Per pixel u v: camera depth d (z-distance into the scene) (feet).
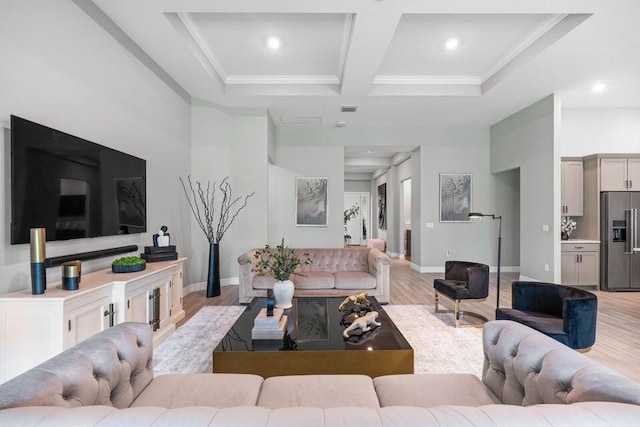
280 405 4.56
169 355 9.43
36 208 7.64
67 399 3.67
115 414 2.63
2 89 7.14
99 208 9.88
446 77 16.65
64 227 8.52
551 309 9.09
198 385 5.04
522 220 19.48
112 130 10.93
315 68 15.74
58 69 8.64
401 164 30.35
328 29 12.25
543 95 17.20
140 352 5.04
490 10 10.02
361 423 2.57
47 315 6.61
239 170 18.88
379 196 38.70
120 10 10.19
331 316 9.53
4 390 3.12
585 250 17.56
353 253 16.01
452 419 2.60
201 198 17.35
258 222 18.90
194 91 16.65
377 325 8.34
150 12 10.30
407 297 16.15
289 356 6.80
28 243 7.43
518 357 4.63
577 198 18.47
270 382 5.18
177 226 15.84
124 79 11.59
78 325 7.11
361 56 13.04
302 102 18.17
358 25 10.87
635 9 9.89
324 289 14.06
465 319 12.59
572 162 18.48
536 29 12.13
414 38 12.79
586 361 3.91
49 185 8.04
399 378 5.32
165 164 14.67
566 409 2.68
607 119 19.31
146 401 4.65
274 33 12.57
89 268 9.75
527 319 8.58
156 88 13.85
